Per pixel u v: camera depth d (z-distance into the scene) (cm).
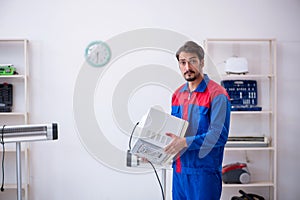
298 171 318
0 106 301
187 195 209
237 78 317
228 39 301
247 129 318
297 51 318
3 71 296
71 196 312
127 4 313
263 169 318
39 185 311
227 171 299
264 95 318
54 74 310
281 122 318
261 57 318
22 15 309
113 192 313
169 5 314
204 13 316
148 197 313
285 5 318
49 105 310
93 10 312
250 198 288
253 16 319
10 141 189
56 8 310
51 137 194
